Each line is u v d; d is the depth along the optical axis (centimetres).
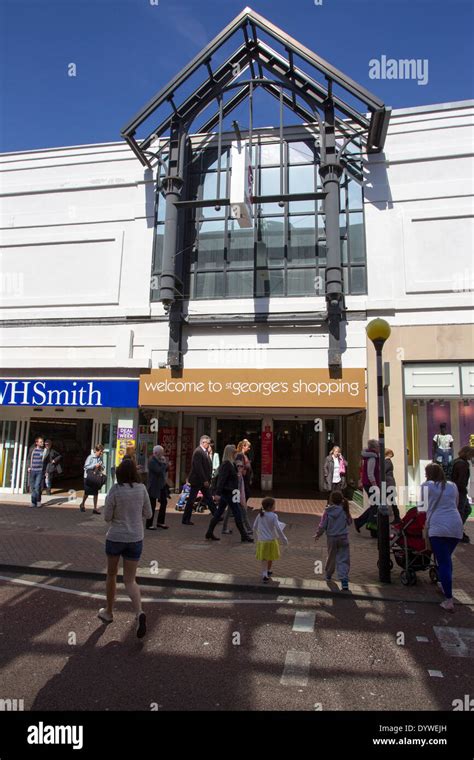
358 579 643
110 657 408
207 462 990
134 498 473
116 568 477
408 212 1206
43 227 1402
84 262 1364
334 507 614
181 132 1283
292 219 1273
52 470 1331
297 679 378
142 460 1320
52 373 1328
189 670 388
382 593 584
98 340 1316
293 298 1227
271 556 607
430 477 567
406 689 366
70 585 609
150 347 1284
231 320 1228
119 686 360
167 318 1277
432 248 1185
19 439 1468
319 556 752
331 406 1148
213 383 1210
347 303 1192
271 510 622
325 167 1196
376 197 1227
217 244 1298
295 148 1308
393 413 1131
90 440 1469
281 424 1638
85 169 1402
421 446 1170
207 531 880
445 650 435
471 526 1009
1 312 1380
